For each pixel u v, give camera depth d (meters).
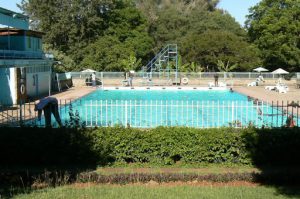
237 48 57.03
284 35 51.84
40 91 35.59
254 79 47.66
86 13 58.06
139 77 47.22
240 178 10.84
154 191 9.30
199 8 82.19
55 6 58.75
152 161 13.23
